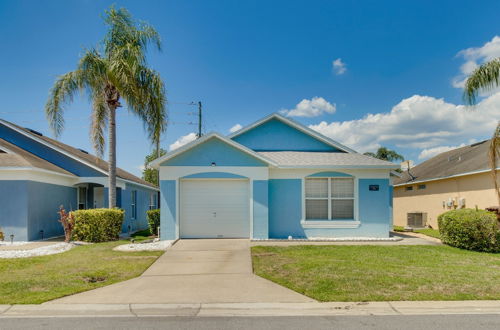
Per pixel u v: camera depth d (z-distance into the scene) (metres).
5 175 13.08
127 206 19.00
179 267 8.48
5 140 16.39
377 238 13.00
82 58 13.50
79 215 13.00
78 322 5.23
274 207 13.22
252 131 15.56
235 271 8.05
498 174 16.03
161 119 14.83
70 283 7.04
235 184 12.83
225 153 12.67
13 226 12.92
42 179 14.09
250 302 5.99
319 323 5.17
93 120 15.01
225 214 12.74
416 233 17.06
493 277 7.29
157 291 6.61
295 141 15.55
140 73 14.20
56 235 15.09
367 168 13.19
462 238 10.98
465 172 17.98
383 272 7.69
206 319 5.36
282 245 11.38
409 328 4.96
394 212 28.38
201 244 11.49
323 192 13.45
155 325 5.12
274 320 5.31
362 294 6.26
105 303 5.95
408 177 26.45
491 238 10.59
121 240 13.50
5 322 5.22
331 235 13.19
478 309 5.70
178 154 12.52
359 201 13.34
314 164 13.20
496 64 12.15
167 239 12.40
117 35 14.17
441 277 7.27
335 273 7.62
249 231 12.71
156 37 14.82
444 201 20.84
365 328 4.98
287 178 13.30
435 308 5.73
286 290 6.61
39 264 8.78
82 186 17.58
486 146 20.80
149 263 8.83
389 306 5.79
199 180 12.77
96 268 8.30
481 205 17.34
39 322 5.23
